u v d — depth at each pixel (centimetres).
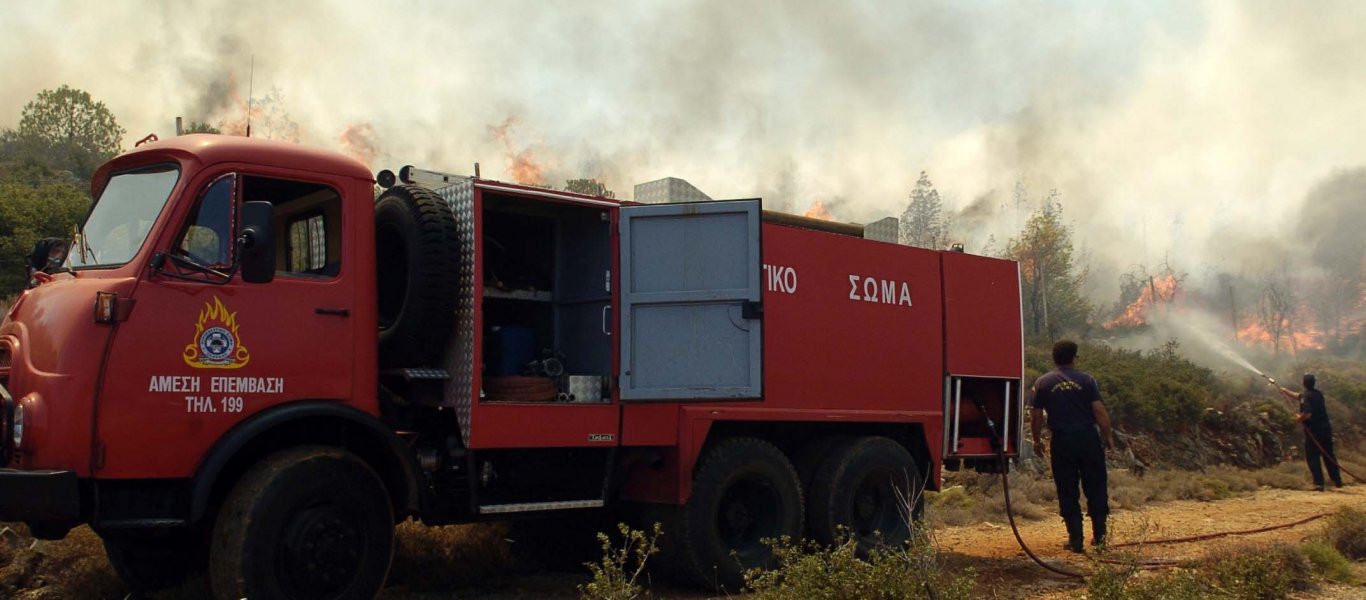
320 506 626
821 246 912
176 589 708
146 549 701
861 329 938
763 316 785
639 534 644
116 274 603
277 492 604
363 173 689
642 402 774
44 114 6075
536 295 818
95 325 578
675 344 768
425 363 721
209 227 626
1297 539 1084
